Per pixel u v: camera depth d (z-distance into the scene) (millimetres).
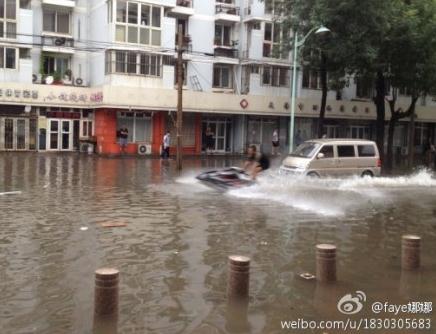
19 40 30062
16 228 10227
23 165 23203
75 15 33188
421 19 25281
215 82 36500
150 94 31688
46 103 30594
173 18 33438
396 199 15602
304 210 13023
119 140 32094
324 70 27656
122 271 7629
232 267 6586
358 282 7449
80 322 5785
